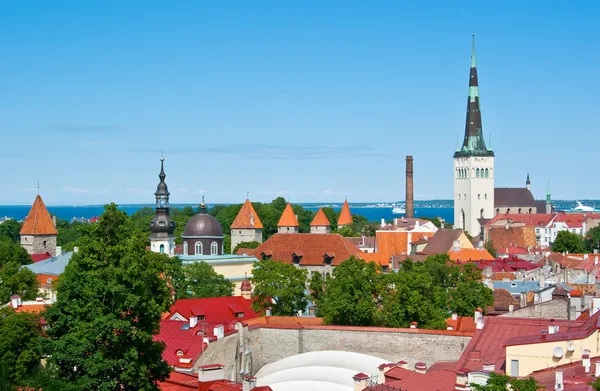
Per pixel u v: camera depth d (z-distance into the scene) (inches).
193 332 4820.4
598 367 3031.5
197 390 3644.2
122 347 3757.4
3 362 3878.0
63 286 3900.1
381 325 5580.7
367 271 5753.0
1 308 5147.6
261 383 4365.2
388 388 3225.9
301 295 6692.9
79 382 3659.0
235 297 6555.1
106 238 4020.7
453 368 3772.1
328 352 4559.5
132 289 3836.1
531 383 2755.9
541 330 3944.4
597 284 7244.1
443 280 7022.6
